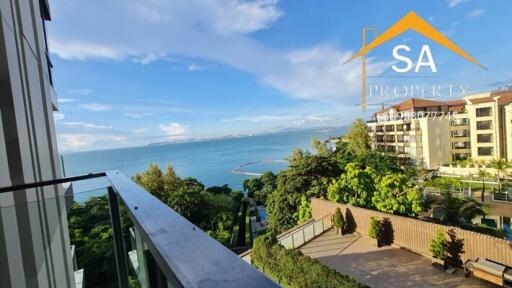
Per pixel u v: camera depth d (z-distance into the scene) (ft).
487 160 92.43
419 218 40.40
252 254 34.01
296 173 55.21
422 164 105.60
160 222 2.40
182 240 1.99
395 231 36.11
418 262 32.01
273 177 92.53
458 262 30.32
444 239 31.04
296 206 52.90
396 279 29.07
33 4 13.94
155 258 2.09
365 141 117.60
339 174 57.52
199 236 2.06
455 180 81.05
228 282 1.40
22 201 6.46
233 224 61.00
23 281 5.93
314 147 111.04
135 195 3.52
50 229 6.94
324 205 45.42
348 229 41.50
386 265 31.89
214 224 54.85
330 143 127.24
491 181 86.38
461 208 47.19
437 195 68.44
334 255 35.17
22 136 7.89
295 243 38.60
